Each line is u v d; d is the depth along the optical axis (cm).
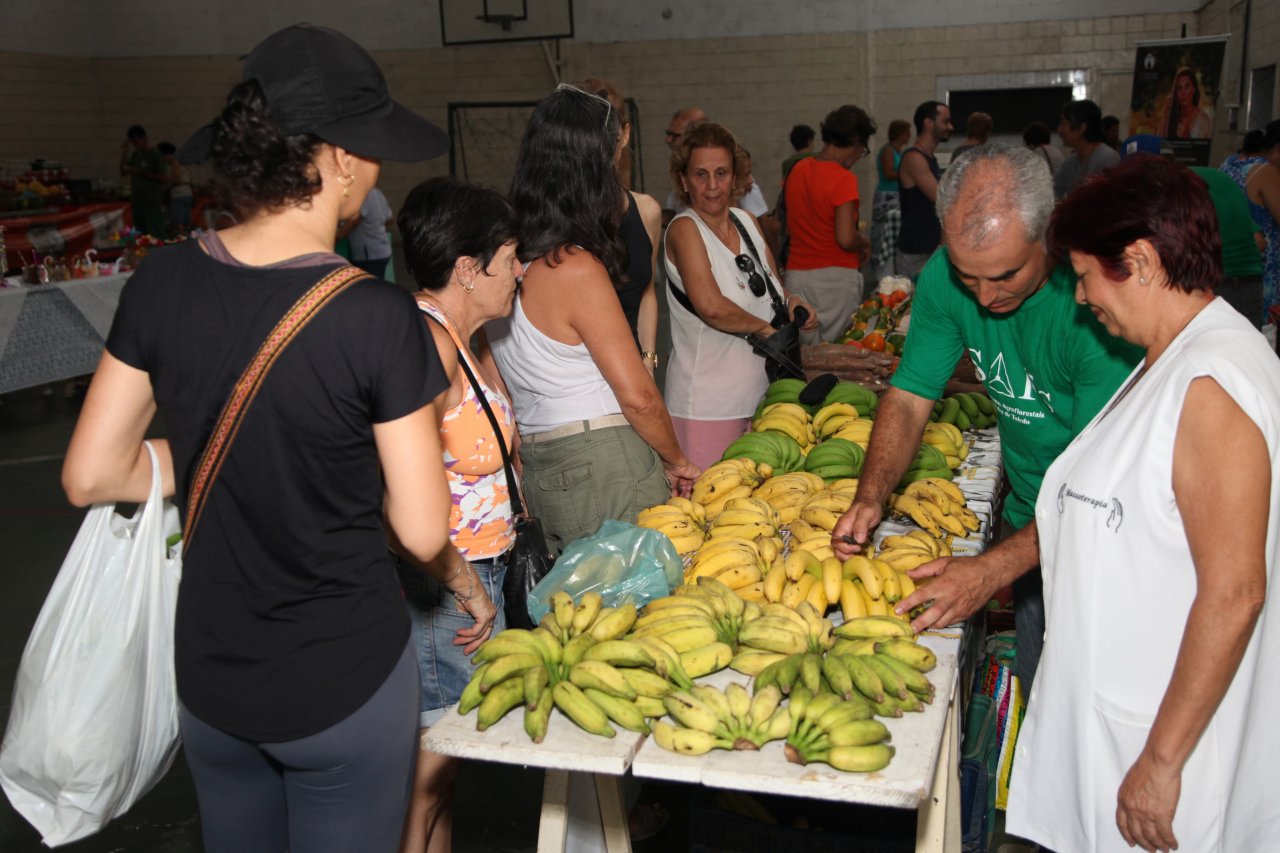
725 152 338
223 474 140
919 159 823
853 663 165
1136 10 1355
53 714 171
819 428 319
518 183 244
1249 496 143
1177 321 158
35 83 1531
